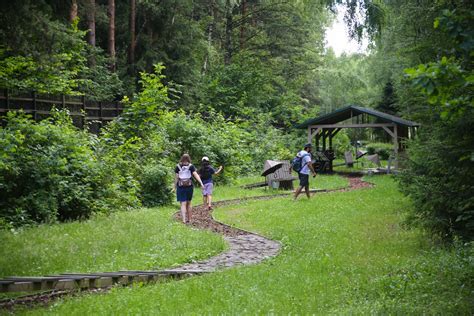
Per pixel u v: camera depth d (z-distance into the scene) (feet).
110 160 57.06
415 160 36.65
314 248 36.24
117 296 24.11
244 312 21.30
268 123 134.82
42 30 39.99
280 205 60.34
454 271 25.48
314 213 53.26
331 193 73.82
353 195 69.56
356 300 23.08
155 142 70.59
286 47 176.55
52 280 24.20
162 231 41.45
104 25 108.37
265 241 40.29
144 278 27.91
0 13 36.52
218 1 151.53
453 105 17.66
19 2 36.78
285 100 158.40
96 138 60.08
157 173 61.16
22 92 60.34
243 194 73.82
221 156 87.30
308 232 42.45
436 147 31.01
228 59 167.53
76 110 71.67
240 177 96.94
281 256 34.40
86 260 31.07
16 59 52.60
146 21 112.47
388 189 75.77
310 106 202.28
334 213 52.90
